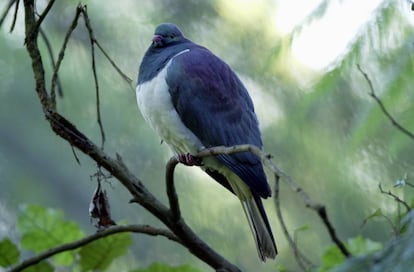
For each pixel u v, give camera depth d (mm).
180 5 13086
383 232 11719
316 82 7512
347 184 11523
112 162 7418
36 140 14359
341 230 11930
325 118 10203
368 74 7199
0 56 13805
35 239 7312
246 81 12094
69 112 13477
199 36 12766
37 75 7613
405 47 7012
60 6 13469
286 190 13094
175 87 9625
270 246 9141
